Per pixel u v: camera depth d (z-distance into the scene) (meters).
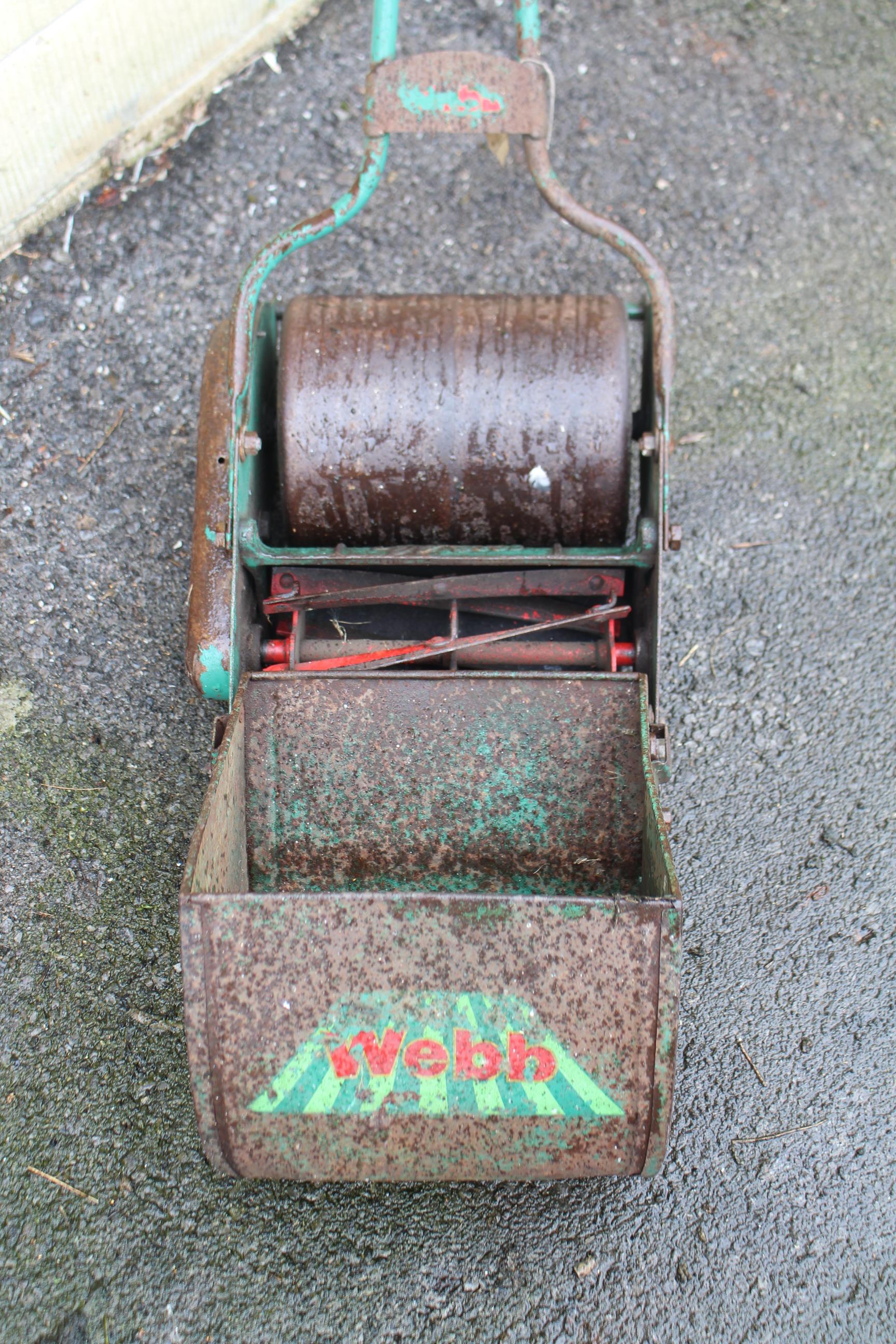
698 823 2.23
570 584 1.95
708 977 2.10
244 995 1.43
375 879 1.85
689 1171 1.93
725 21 3.06
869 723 2.34
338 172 2.80
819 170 2.91
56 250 2.65
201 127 2.82
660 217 2.81
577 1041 1.43
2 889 2.11
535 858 1.84
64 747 2.23
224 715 2.23
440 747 1.82
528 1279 1.84
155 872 2.14
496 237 2.75
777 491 2.55
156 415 2.53
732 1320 1.82
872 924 2.16
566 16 3.01
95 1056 1.99
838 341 2.71
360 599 1.93
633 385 2.63
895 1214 1.91
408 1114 1.45
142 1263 1.82
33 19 2.40
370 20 2.97
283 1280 1.82
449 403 1.91
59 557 2.38
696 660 2.39
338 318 1.97
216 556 1.91
